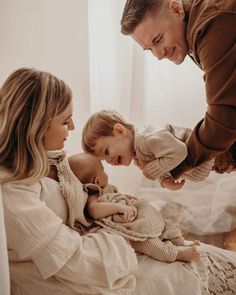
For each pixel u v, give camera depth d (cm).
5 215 80
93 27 166
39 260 81
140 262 96
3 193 82
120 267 85
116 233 96
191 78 176
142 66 172
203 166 117
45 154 92
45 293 85
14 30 172
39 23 171
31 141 88
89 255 85
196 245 106
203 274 96
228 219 181
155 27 106
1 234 68
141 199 108
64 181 98
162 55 112
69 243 83
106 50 169
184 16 103
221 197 184
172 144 109
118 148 117
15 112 88
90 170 111
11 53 175
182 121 182
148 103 181
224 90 94
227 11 91
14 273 85
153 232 99
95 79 172
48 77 91
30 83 88
